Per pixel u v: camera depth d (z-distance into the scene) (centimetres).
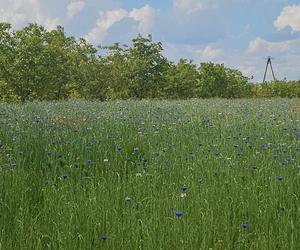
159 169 732
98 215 492
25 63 3059
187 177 676
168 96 4666
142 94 4391
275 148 891
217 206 528
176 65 4900
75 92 3947
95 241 443
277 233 466
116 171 752
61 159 756
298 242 445
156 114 1582
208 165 732
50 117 1342
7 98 2966
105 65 4103
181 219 475
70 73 3553
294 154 839
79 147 853
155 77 4344
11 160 741
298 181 641
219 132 1154
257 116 1545
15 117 1267
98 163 772
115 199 557
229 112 1714
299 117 1582
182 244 430
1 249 412
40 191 616
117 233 450
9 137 927
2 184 605
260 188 606
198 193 559
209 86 5119
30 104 2066
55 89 3500
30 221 487
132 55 4391
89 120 1329
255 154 831
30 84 3122
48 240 462
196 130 1183
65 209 509
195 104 2386
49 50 3188
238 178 648
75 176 693
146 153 880
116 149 838
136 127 1202
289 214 502
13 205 550
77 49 3997
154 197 560
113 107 1933
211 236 452
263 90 6238
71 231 456
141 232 464
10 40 3059
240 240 437
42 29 3381
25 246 428
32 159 801
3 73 3025
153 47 4403
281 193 583
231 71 5541
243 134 1099
